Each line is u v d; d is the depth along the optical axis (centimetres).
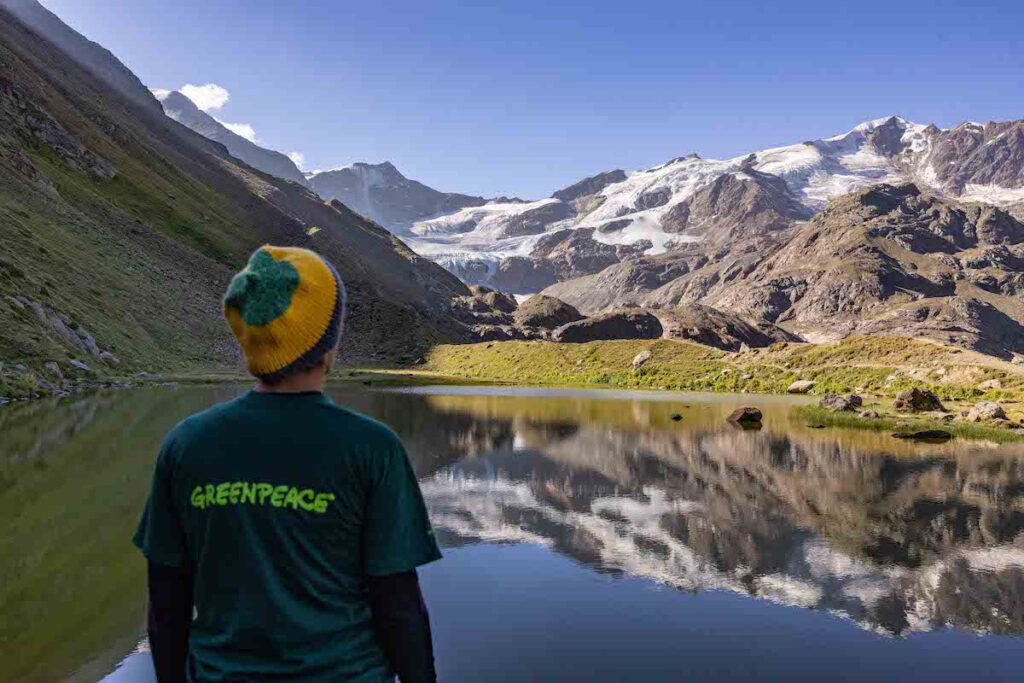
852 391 3697
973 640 512
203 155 16362
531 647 489
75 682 416
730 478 1174
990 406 2212
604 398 3312
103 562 638
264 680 177
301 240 13362
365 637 191
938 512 926
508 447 1543
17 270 3158
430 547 202
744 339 19912
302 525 179
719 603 585
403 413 2352
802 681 442
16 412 1848
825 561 709
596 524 857
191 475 185
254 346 192
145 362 3869
